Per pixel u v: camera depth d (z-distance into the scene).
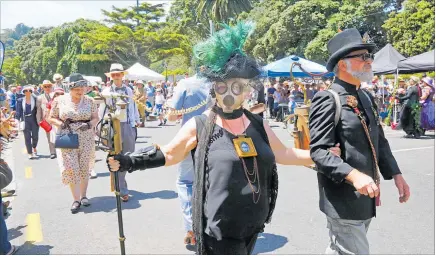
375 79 17.20
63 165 5.71
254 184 2.31
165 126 17.00
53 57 69.06
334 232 2.81
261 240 4.54
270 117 19.34
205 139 2.34
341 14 34.00
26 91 10.02
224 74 2.32
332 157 2.55
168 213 5.61
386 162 2.92
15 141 13.55
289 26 36.16
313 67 15.98
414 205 5.64
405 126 12.05
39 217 5.58
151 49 55.62
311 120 2.72
